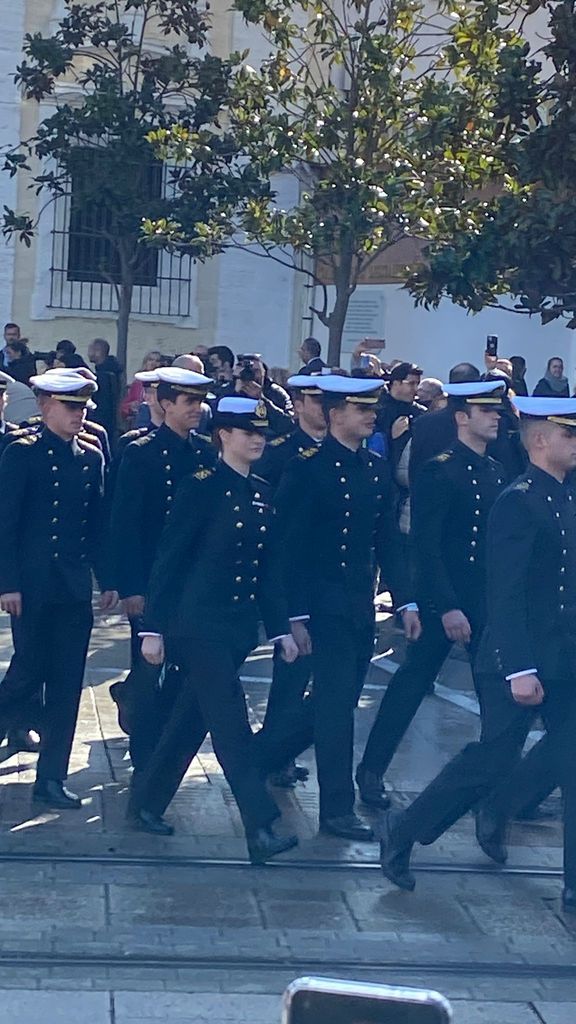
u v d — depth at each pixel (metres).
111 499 7.72
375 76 15.47
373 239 15.69
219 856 6.56
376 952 5.63
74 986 5.19
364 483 6.97
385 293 20.17
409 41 16.83
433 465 7.09
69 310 20.95
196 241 17.05
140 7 18.42
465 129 14.69
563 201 9.91
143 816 6.83
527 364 19.06
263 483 6.60
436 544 7.02
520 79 10.35
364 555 7.05
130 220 17.66
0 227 20.45
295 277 22.30
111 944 5.55
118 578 7.18
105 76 17.62
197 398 7.29
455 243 10.48
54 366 13.38
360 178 15.23
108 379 16.69
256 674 10.38
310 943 5.68
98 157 17.47
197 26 18.38
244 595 6.48
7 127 20.56
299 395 7.74
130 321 21.33
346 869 6.49
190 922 5.81
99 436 8.02
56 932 5.64
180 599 6.41
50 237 20.75
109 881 6.20
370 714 9.34
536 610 5.98
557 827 7.28
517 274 10.12
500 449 9.41
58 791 7.11
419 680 7.36
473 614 7.12
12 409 13.03
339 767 6.92
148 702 7.32
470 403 7.11
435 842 6.96
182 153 16.75
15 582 6.96
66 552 7.08
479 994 5.32
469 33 14.02
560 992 5.37
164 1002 5.10
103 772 7.74
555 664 5.95
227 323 21.98
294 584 6.86
